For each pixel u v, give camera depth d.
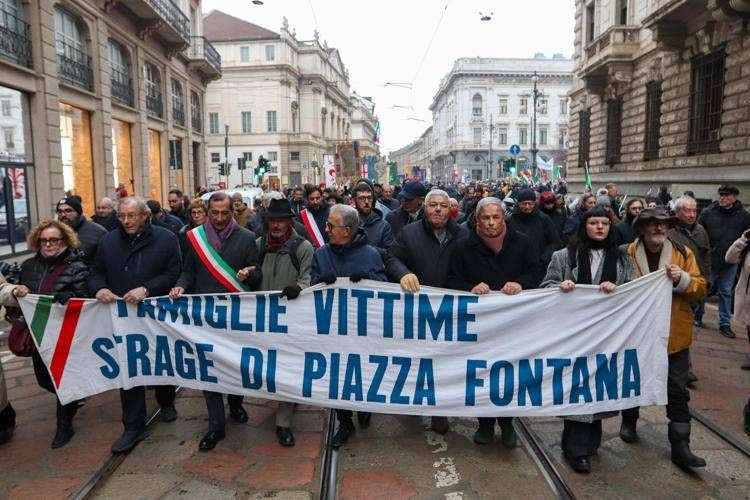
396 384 3.94
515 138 75.31
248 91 56.41
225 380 4.06
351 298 3.95
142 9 17.22
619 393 3.74
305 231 6.43
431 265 4.21
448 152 80.31
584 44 22.06
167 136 21.38
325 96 67.38
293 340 4.02
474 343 3.87
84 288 4.21
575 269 3.82
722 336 6.73
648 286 3.69
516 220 5.77
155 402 5.02
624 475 3.61
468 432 4.32
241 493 3.43
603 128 19.81
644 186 16.42
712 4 11.10
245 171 57.00
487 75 74.12
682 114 14.06
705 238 5.91
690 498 3.33
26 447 4.09
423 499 3.36
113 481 3.59
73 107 14.46
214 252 4.22
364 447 4.06
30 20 12.25
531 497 3.37
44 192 12.65
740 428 4.23
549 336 3.80
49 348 4.03
